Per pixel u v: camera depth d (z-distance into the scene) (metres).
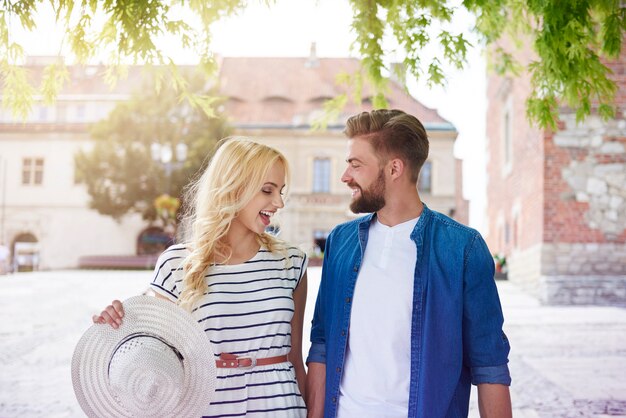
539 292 14.20
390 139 2.42
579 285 13.61
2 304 13.80
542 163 14.34
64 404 5.91
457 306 2.33
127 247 32.91
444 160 31.95
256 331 2.52
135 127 30.05
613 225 14.13
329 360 2.49
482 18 4.80
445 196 31.81
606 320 10.97
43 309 13.01
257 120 32.97
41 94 3.85
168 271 2.56
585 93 4.30
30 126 33.72
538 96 4.80
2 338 9.59
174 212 29.66
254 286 2.57
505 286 17.42
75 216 33.41
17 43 3.48
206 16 3.67
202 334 2.36
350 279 2.49
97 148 30.28
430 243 2.42
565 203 14.24
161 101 30.06
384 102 4.51
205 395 2.34
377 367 2.38
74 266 33.06
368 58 4.27
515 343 8.89
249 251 2.65
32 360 7.98
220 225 2.53
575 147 14.25
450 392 2.29
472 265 2.36
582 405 5.82
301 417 2.54
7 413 5.59
